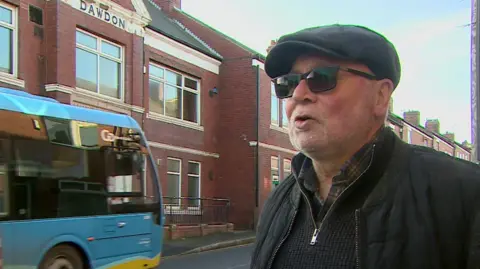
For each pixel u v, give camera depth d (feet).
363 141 4.87
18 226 20.22
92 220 23.73
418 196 4.24
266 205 6.10
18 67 38.37
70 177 23.06
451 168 4.29
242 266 34.32
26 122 21.42
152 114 53.06
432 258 3.98
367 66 4.71
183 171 58.03
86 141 24.34
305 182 5.21
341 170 4.83
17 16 38.68
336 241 4.65
